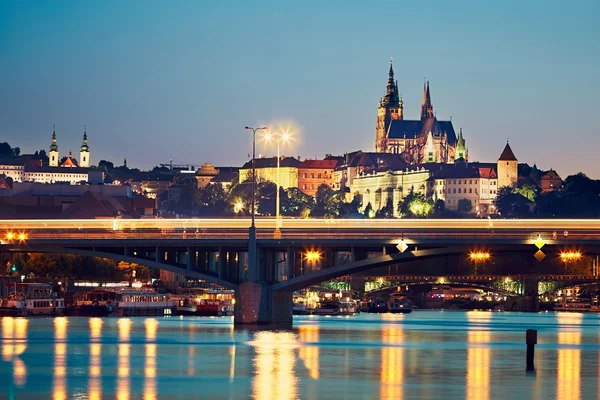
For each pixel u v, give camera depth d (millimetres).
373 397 188375
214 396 188875
